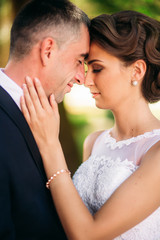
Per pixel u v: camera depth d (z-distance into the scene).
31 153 2.03
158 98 2.40
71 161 5.04
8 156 1.93
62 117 5.05
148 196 2.08
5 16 4.65
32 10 2.15
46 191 2.08
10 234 1.93
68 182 2.06
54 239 2.05
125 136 2.48
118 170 2.28
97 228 2.03
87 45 2.26
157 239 2.21
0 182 1.89
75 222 2.02
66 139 5.06
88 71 2.40
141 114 2.41
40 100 2.10
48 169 2.07
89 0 5.33
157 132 2.30
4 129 1.96
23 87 2.07
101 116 9.17
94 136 2.82
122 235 2.18
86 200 2.40
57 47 2.12
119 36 2.25
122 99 2.38
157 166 2.10
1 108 1.99
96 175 2.39
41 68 2.13
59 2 2.19
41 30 2.10
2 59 4.71
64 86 2.24
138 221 2.10
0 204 1.89
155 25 2.32
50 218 2.04
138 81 2.37
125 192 2.09
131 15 2.33
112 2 5.26
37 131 2.08
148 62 2.32
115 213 2.05
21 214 1.97
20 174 1.96
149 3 5.18
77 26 2.18
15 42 2.16
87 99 11.05
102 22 2.28
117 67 2.31
